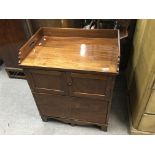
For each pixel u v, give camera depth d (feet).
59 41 4.82
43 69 3.98
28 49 4.38
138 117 4.46
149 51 3.82
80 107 4.64
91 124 5.09
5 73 7.72
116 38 4.71
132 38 6.11
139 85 4.51
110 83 3.84
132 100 5.20
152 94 3.83
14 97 6.44
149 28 3.98
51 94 4.54
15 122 5.57
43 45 4.69
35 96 4.74
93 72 3.70
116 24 5.57
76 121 5.09
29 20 5.69
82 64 3.93
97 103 4.38
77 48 4.50
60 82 4.18
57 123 5.45
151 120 4.40
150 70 3.61
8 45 6.33
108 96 4.13
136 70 5.02
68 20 5.58
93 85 4.00
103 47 4.46
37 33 4.76
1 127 5.45
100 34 4.75
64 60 4.09
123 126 5.23
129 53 6.52
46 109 5.04
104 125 4.93
